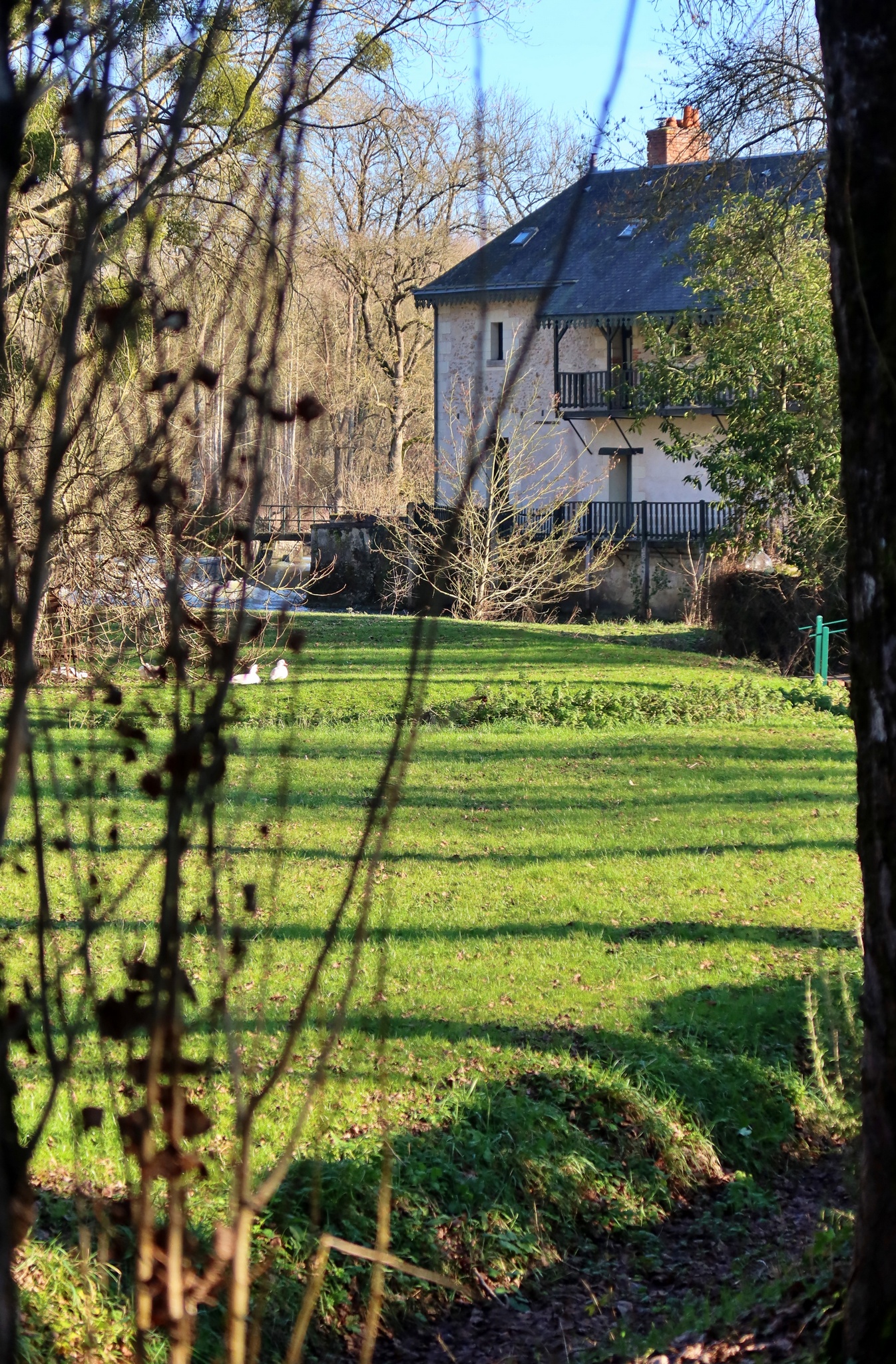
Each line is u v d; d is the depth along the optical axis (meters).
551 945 11.48
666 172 22.73
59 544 5.55
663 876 13.94
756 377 29.31
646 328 32.62
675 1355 5.68
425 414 65.44
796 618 33.53
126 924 9.80
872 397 4.31
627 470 46.47
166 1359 5.44
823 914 12.65
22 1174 2.47
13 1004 2.55
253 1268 6.17
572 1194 7.86
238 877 12.34
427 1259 7.04
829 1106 8.30
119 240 2.68
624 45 1.88
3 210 1.81
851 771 20.02
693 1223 8.04
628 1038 9.44
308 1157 7.12
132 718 2.71
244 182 3.18
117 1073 7.23
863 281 4.30
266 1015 8.98
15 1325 2.16
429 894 12.97
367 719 22.95
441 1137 7.85
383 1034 2.71
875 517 4.32
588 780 19.19
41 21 2.17
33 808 2.57
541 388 46.09
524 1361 6.41
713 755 21.30
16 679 1.84
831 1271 5.79
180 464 2.43
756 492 30.50
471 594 38.59
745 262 26.59
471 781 18.95
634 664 29.20
